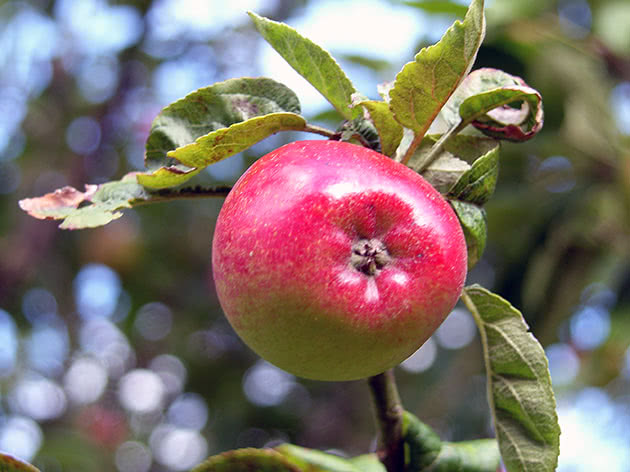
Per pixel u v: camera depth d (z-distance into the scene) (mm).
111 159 888
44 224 795
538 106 279
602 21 681
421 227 251
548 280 613
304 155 258
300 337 247
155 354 1008
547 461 281
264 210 248
